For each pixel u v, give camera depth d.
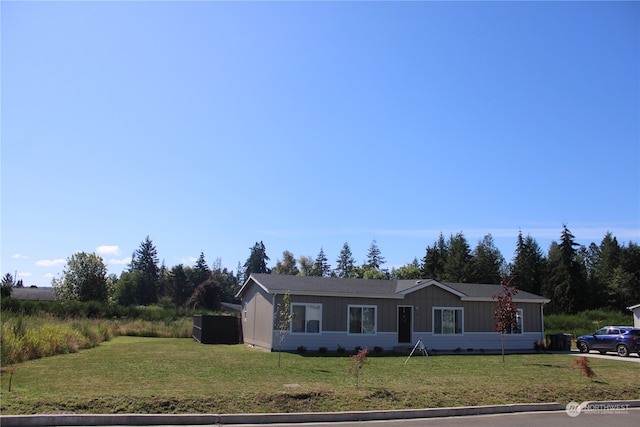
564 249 70.62
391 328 27.88
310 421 10.56
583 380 16.27
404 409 11.34
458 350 29.02
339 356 23.70
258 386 13.14
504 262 86.44
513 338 30.64
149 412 10.26
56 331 23.52
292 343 25.77
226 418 10.24
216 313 50.22
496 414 11.77
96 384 13.02
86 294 63.38
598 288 69.69
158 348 25.44
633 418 11.41
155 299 95.69
